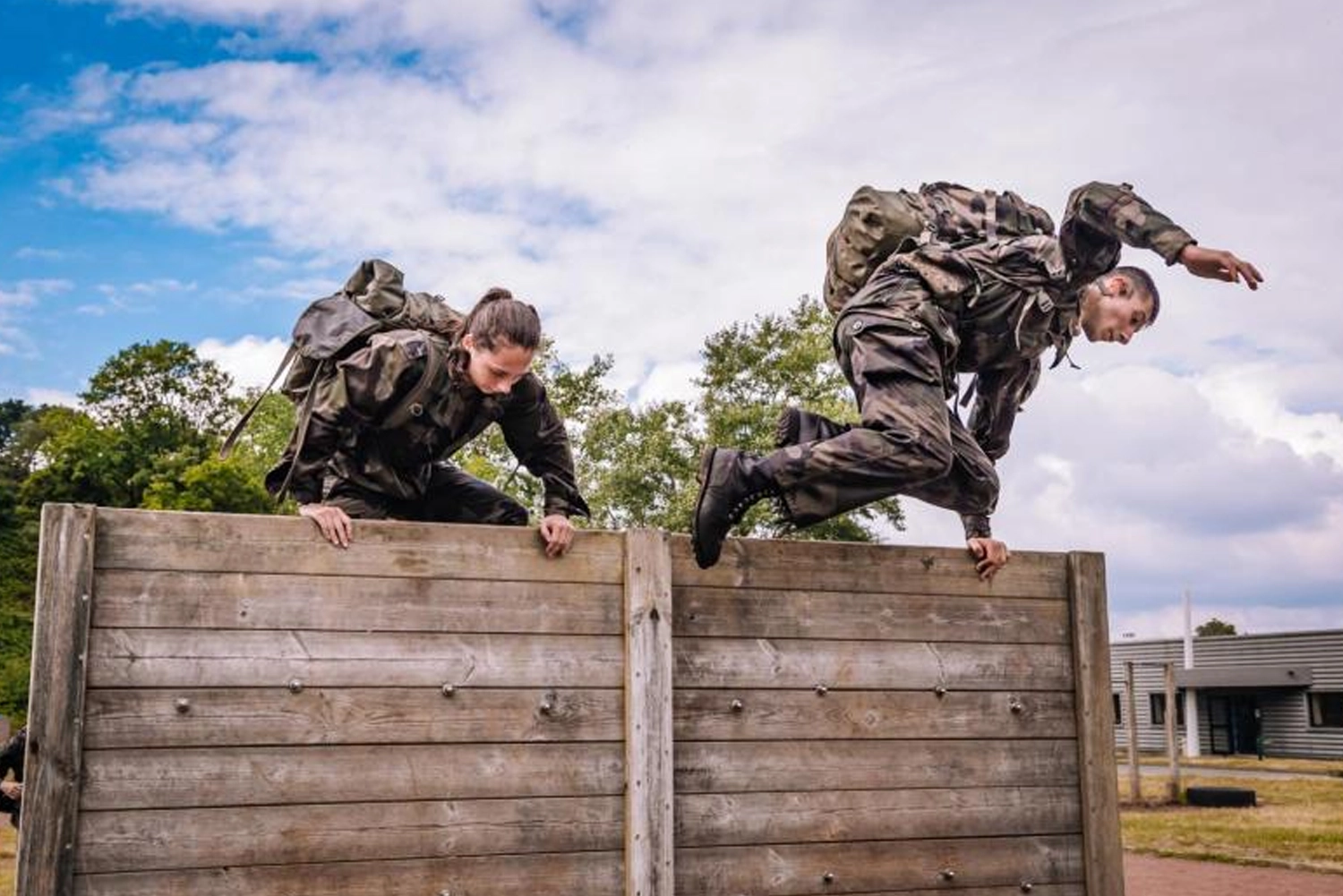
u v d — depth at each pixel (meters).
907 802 5.05
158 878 4.05
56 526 4.05
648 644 4.66
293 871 4.19
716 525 4.71
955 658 5.23
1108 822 5.35
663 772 4.62
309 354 4.66
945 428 4.92
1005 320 5.13
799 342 35.91
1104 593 5.50
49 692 3.97
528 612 4.57
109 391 60.53
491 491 5.41
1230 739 46.53
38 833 3.91
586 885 4.52
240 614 4.24
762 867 4.78
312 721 4.27
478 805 4.42
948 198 5.41
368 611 4.38
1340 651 43.31
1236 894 10.34
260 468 41.19
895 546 5.19
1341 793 22.45
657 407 36.22
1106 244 5.07
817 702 4.96
